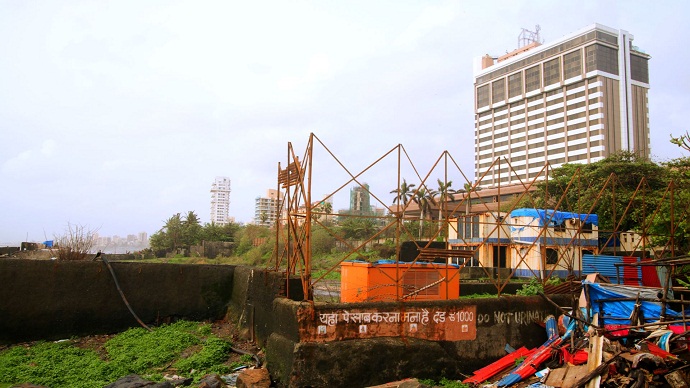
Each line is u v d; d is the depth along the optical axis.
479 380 9.60
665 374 7.72
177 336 11.86
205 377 9.38
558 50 98.12
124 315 12.67
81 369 9.93
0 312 11.44
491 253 24.84
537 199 33.91
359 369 9.07
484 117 113.69
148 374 9.92
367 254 32.28
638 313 9.81
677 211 16.31
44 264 11.99
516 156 105.56
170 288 13.37
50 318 11.90
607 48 93.50
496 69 110.44
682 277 14.52
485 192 66.38
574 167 34.09
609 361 8.00
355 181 10.21
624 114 92.94
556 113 98.25
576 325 10.18
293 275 11.66
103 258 12.74
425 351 9.65
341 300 14.20
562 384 8.18
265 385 9.01
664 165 29.89
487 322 10.66
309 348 8.81
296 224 10.57
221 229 64.06
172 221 61.62
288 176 11.37
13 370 9.66
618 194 25.77
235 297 13.73
